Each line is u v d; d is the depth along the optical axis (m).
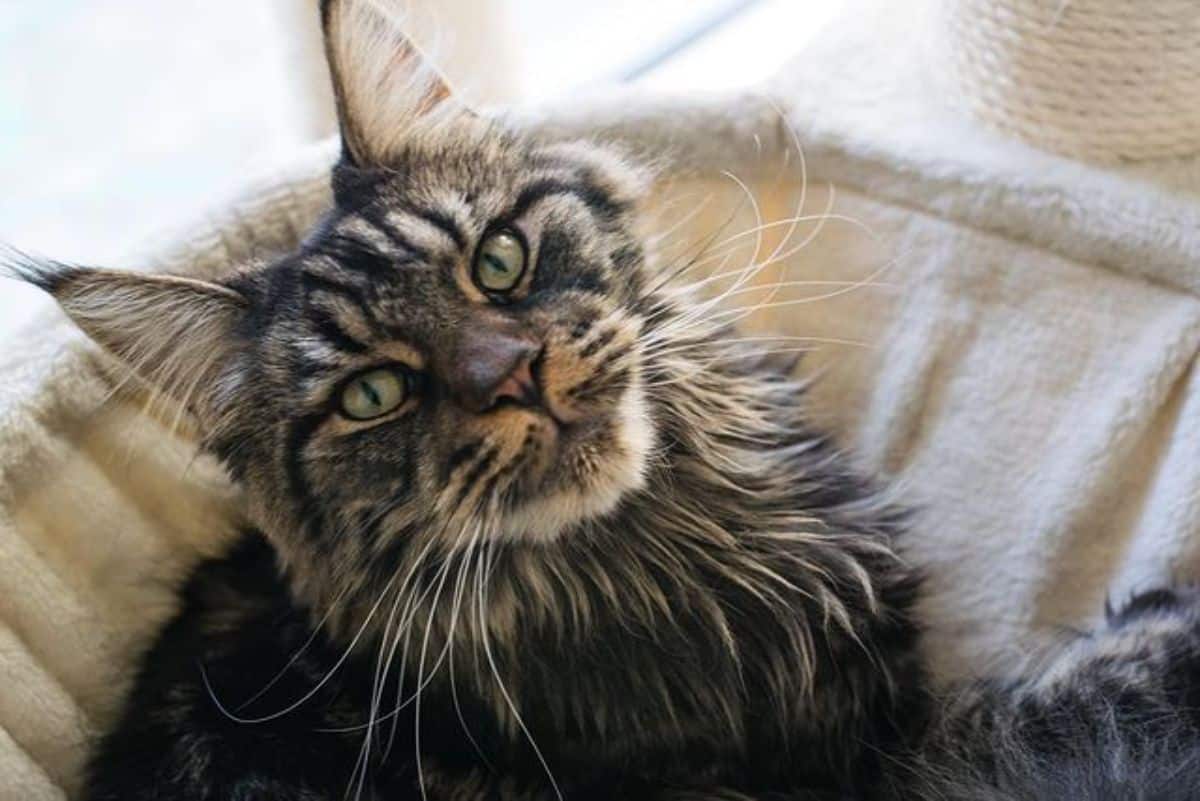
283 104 0.75
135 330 0.58
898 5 0.73
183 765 0.59
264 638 0.62
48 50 0.83
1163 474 0.66
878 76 0.71
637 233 0.60
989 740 0.61
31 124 0.83
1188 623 0.61
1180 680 0.60
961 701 0.63
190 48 0.83
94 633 0.64
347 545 0.57
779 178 0.71
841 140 0.69
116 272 0.58
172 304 0.57
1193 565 0.65
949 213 0.68
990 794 0.58
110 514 0.65
